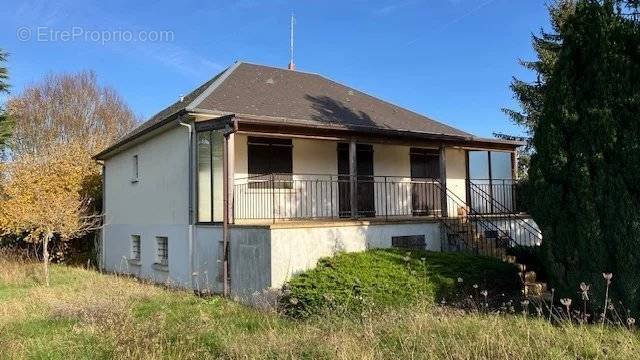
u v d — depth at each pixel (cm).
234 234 1040
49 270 1647
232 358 575
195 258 1209
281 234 944
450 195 1647
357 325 631
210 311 842
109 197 1838
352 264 925
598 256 679
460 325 596
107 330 693
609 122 682
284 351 554
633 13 733
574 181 705
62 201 1542
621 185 668
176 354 612
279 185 1333
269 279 930
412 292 796
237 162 1273
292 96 1509
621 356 482
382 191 1527
